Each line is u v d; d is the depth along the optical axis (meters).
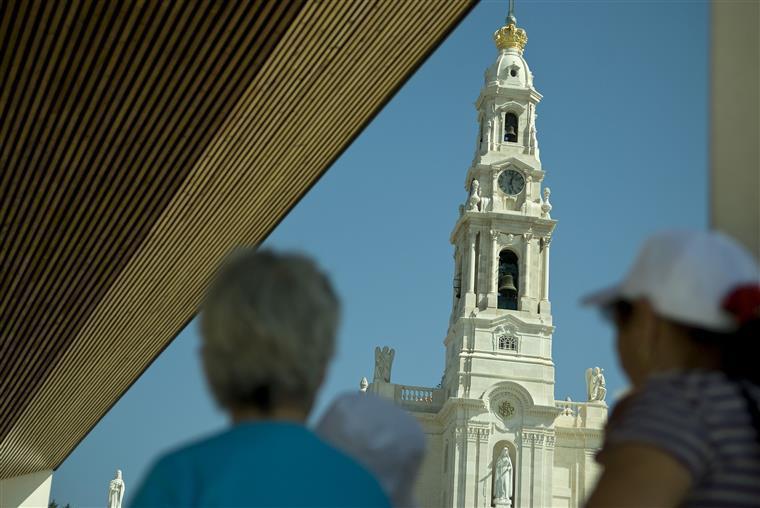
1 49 16.17
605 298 2.79
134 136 18.61
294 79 17.50
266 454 2.38
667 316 2.62
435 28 16.88
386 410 3.69
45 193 20.61
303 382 2.52
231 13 15.45
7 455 42.94
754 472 2.33
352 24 16.30
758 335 2.57
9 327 27.61
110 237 22.27
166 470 2.39
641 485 2.26
